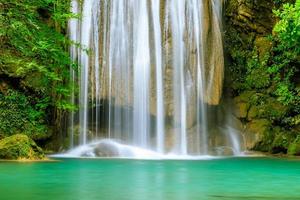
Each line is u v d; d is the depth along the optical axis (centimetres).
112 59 2012
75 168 1182
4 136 1744
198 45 2091
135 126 1992
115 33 2033
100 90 1983
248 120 2162
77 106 1884
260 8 2291
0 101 1786
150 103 2005
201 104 2061
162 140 1984
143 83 2025
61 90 1767
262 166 1358
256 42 2298
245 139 2117
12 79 1814
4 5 1303
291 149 2028
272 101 2177
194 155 1970
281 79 2217
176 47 2066
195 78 2064
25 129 1781
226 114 2164
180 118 2023
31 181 888
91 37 2006
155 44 2058
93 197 689
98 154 1753
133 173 1079
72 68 1780
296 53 2145
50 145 1855
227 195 721
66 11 1777
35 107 1838
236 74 2281
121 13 2052
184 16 2095
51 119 1891
